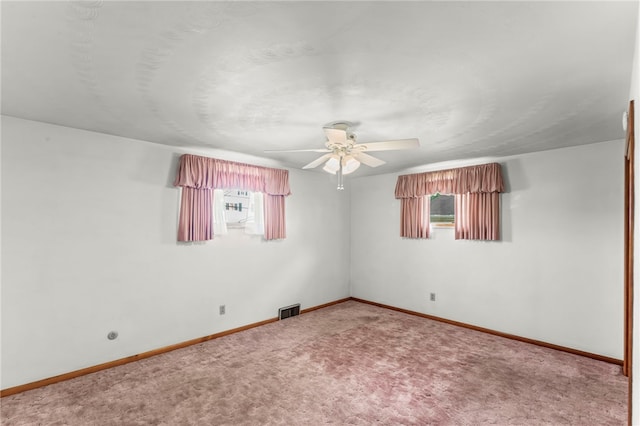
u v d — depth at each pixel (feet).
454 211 14.40
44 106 7.85
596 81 6.38
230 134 10.16
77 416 7.59
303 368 10.07
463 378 9.43
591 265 11.07
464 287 14.19
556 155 11.85
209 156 12.82
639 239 4.17
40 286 9.05
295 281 15.94
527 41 5.03
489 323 13.38
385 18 4.49
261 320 14.44
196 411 7.79
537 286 12.19
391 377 9.48
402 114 8.29
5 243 8.57
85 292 9.82
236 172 13.16
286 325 14.34
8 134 8.61
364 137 10.42
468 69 5.96
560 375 9.63
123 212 10.62
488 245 13.52
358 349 11.59
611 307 10.64
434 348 11.68
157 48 5.28
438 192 14.71
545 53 5.37
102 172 10.18
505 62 5.69
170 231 11.71
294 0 4.09
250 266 14.12
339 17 4.47
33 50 5.32
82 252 9.79
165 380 9.31
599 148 10.94
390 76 6.24
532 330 12.25
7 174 8.61
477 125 9.17
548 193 12.02
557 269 11.77
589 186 11.14
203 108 7.90
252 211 14.25
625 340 9.57
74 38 4.98
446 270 14.82
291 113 8.23
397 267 16.71
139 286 10.93
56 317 9.30
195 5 4.20
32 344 8.90
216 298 12.95
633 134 5.43
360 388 8.86
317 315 15.85
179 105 7.71
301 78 6.33
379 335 13.05
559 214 11.76
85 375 9.62
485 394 8.56
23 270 8.80
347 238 18.88
